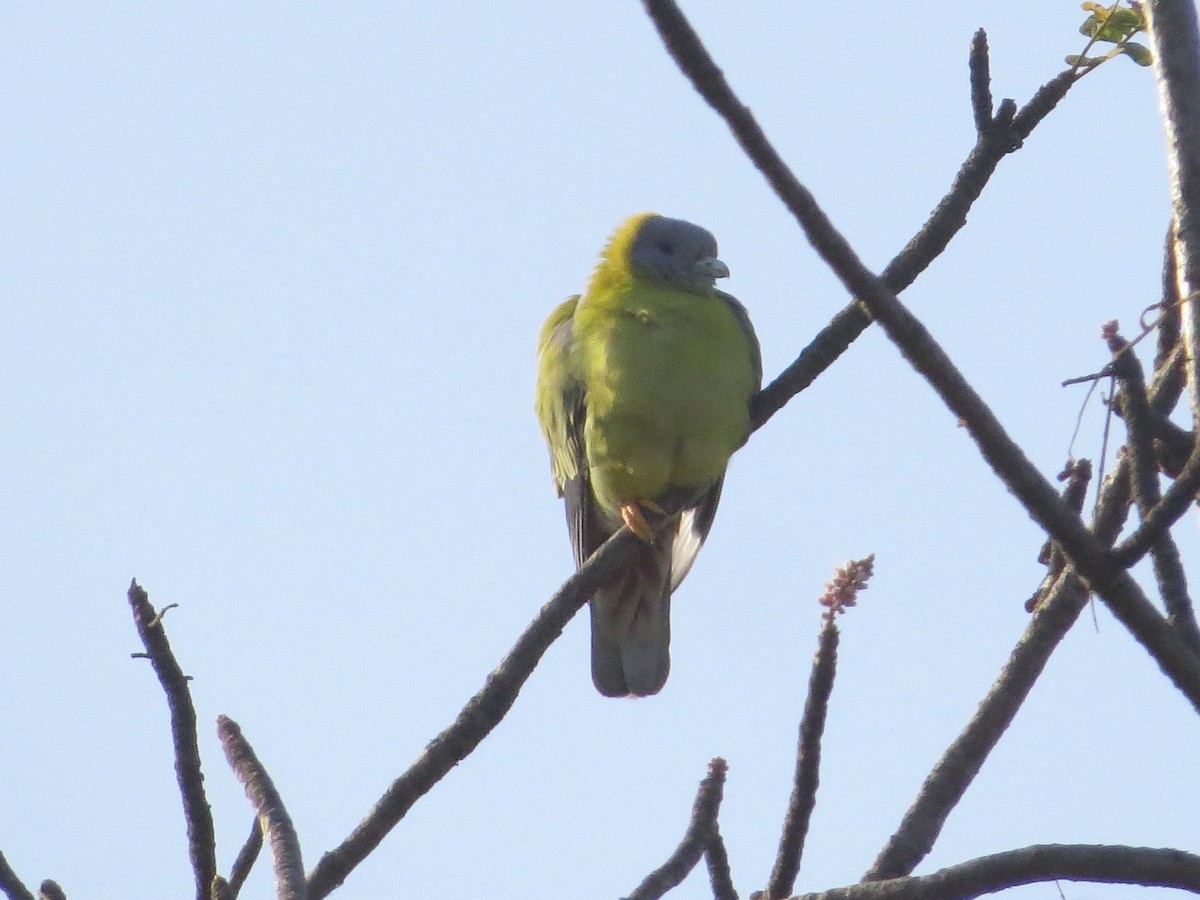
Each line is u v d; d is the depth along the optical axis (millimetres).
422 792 10234
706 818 9680
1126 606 8219
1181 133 9578
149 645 8703
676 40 7609
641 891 9328
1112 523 9992
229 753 9367
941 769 10188
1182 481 8008
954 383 8062
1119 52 10766
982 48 10953
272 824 8859
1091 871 8297
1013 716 10258
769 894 9695
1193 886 8164
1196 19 9836
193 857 8844
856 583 9656
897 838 9977
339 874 9953
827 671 9594
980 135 11148
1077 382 9391
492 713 10539
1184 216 9406
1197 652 9086
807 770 9672
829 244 7945
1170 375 10164
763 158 7816
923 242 11180
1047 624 10367
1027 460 8180
